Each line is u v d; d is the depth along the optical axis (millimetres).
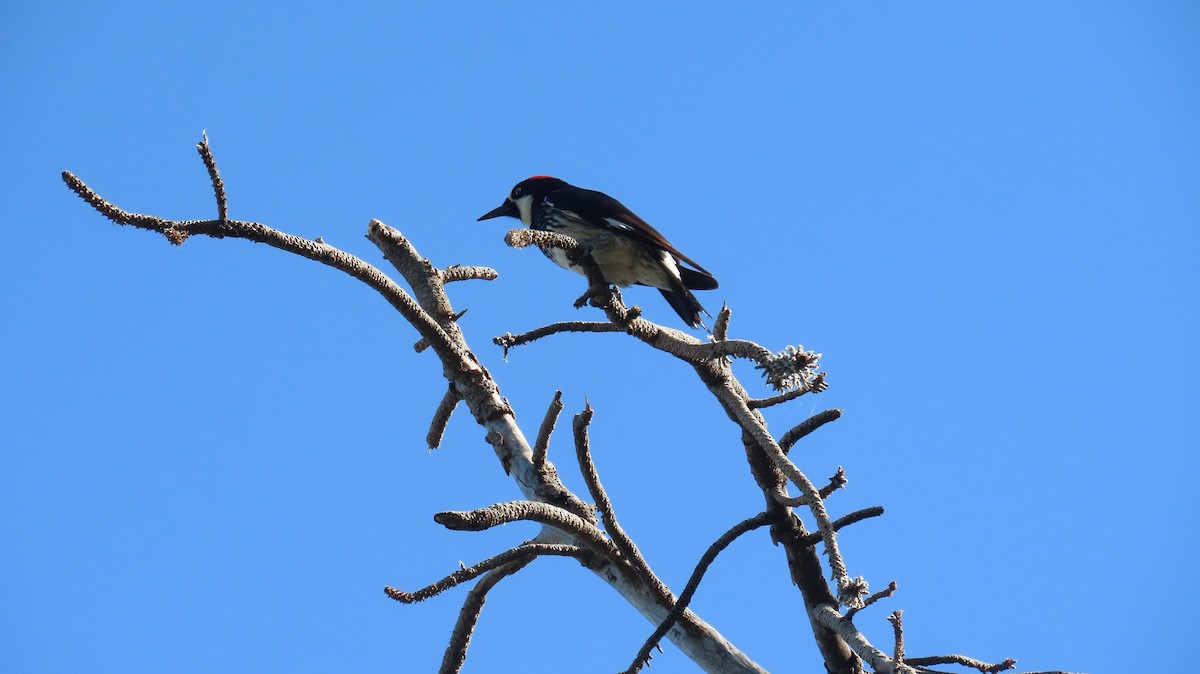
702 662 10406
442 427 11969
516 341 10000
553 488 10867
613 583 10625
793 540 10477
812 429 10328
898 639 8477
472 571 9547
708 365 10086
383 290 10555
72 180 8031
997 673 9336
